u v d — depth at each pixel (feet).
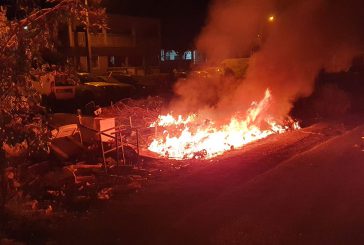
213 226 19.31
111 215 20.99
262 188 24.77
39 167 27.40
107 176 27.78
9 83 18.65
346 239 17.72
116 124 39.09
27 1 19.38
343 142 37.09
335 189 24.29
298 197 23.03
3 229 18.90
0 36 19.13
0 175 20.25
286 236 18.07
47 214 21.07
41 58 20.15
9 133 18.99
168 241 17.89
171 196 23.75
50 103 60.03
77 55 120.57
